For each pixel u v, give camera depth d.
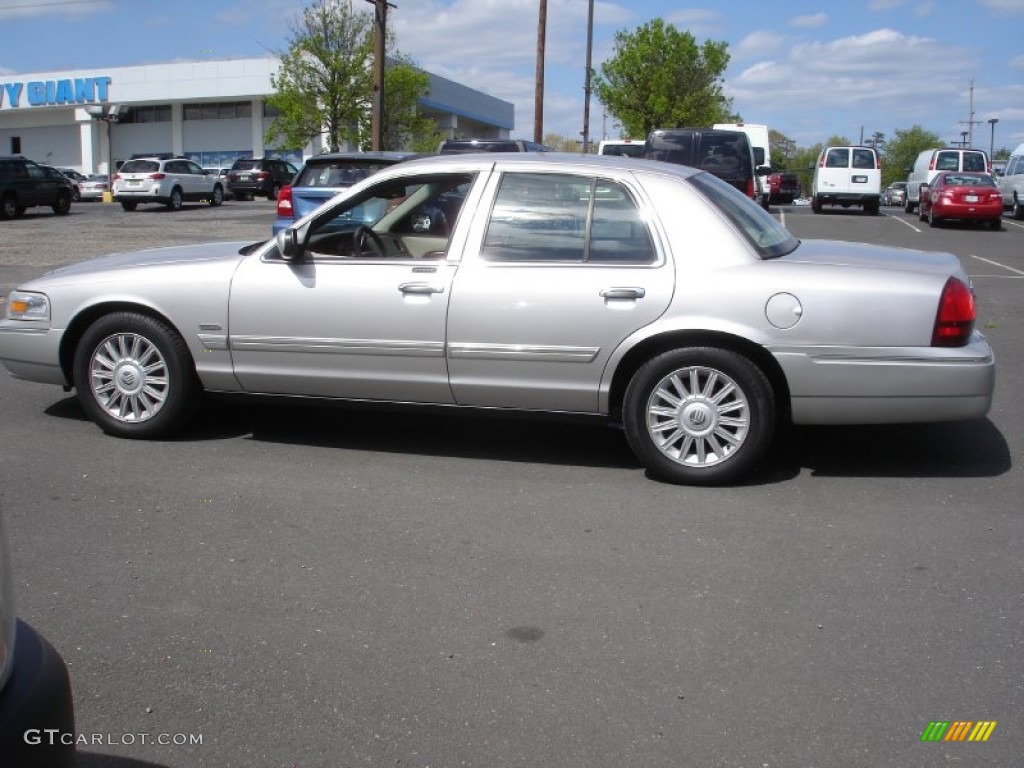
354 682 3.51
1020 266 16.53
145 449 6.12
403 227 5.96
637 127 42.19
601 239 5.50
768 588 4.24
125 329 6.15
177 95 52.94
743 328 5.27
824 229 24.94
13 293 6.42
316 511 5.12
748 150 19.62
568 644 3.77
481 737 3.19
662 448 5.48
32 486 5.45
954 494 5.38
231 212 32.84
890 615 4.00
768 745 3.15
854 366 5.24
